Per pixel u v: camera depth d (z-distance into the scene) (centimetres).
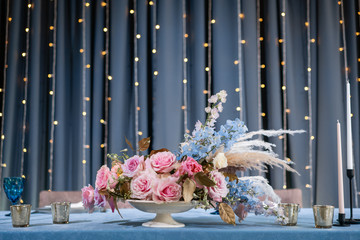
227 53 264
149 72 265
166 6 264
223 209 95
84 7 265
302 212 133
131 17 268
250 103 259
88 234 88
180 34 263
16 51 264
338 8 267
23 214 94
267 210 100
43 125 264
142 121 258
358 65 270
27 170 257
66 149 259
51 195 185
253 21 264
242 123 100
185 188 92
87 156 259
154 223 97
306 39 268
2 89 267
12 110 260
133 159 97
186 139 102
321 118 261
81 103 260
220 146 99
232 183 99
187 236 88
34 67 261
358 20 273
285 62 264
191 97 263
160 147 256
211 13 268
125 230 88
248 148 103
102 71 263
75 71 263
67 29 265
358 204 257
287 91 262
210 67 266
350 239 88
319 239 88
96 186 100
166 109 258
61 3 265
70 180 259
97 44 264
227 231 88
